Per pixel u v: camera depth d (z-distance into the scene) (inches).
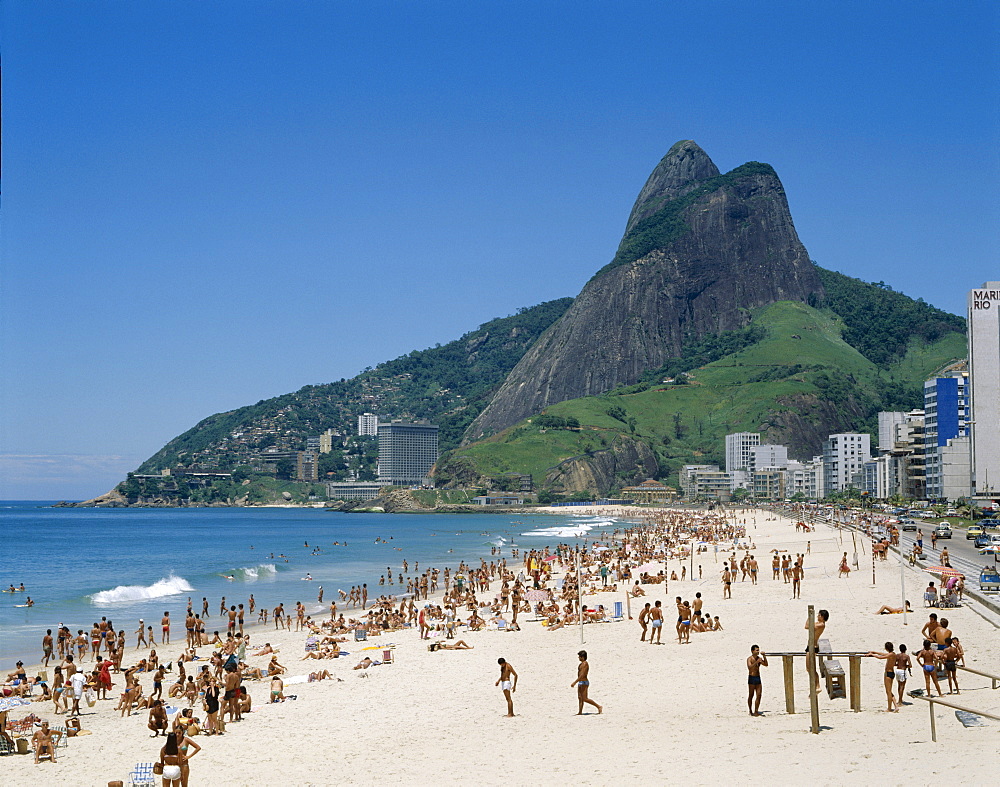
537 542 6397.6
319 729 1144.2
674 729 940.6
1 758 1071.6
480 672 1501.0
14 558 5142.7
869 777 700.7
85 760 1061.8
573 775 797.2
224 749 1058.1
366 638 2038.6
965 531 4168.3
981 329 6432.1
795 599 1968.5
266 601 2925.7
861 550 3240.7
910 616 1555.1
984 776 679.1
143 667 1668.3
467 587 3036.4
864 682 1083.9
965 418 7062.0
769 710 995.3
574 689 1261.1
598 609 2073.1
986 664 1113.4
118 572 4069.9
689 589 2477.9
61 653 1881.2
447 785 810.2
